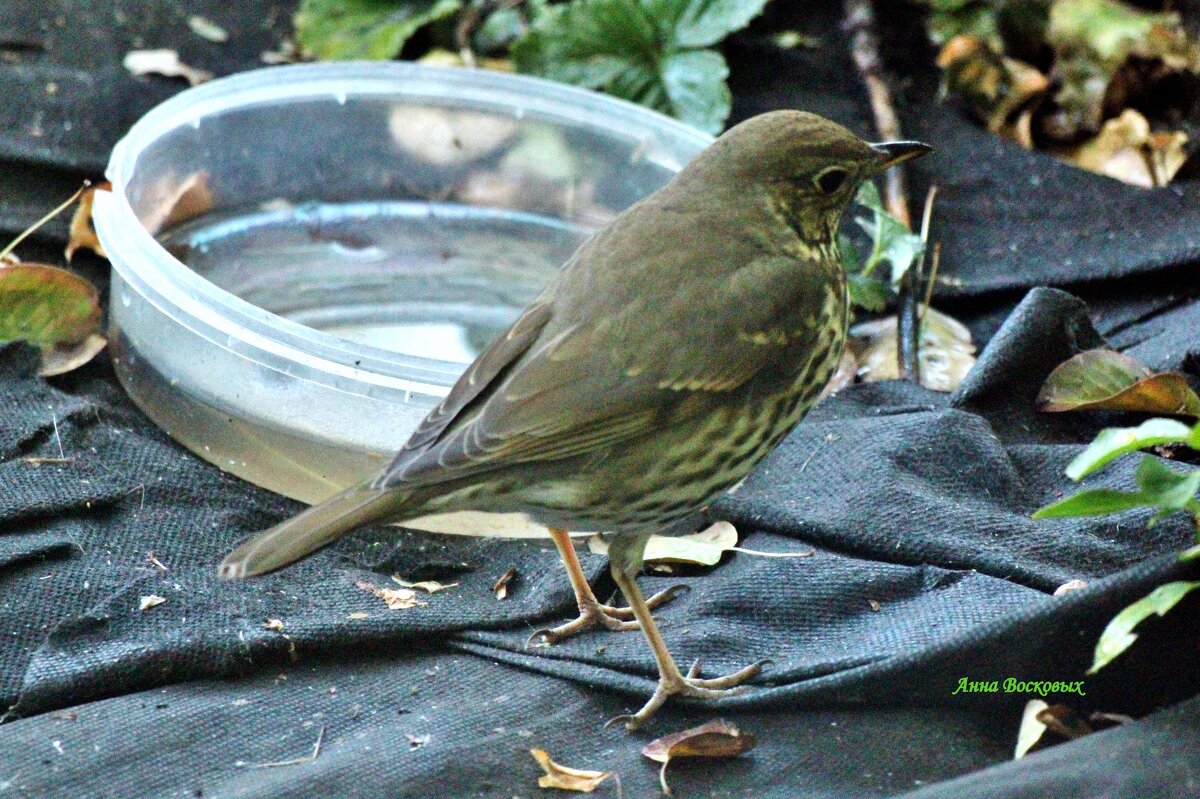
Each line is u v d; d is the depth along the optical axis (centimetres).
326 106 1255
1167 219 1235
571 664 826
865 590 852
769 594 859
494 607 877
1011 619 734
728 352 775
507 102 1274
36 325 1064
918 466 948
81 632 820
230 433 998
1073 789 644
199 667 806
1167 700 748
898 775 739
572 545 895
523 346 783
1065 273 1185
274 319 962
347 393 951
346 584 892
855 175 824
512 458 750
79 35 1403
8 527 894
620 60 1371
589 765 762
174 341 1005
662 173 1252
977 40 1367
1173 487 693
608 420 761
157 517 927
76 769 738
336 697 803
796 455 980
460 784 740
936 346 1145
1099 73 1360
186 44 1422
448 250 1259
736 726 777
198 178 1209
